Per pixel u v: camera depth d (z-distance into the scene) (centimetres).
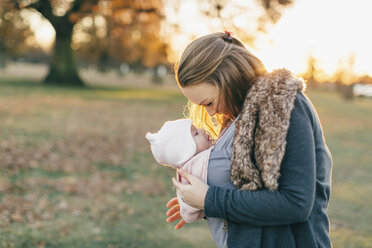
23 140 767
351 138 1170
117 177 574
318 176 126
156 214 434
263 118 119
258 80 127
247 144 121
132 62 5541
